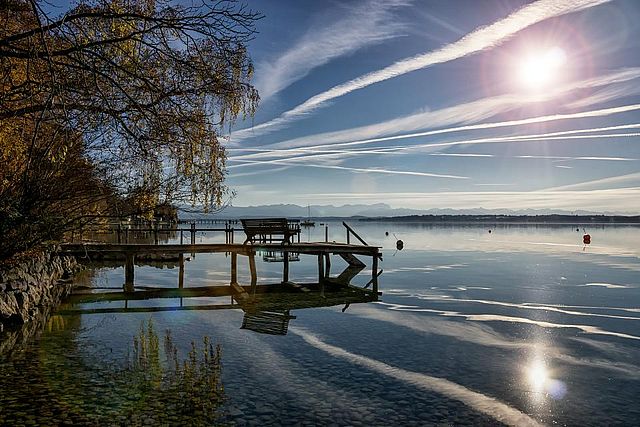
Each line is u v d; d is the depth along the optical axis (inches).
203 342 447.8
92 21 321.7
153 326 519.2
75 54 304.5
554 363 388.5
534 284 886.4
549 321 554.9
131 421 262.7
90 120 337.7
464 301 705.6
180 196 442.6
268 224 1017.5
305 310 639.8
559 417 283.0
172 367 365.4
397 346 440.5
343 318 580.1
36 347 416.5
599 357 406.9
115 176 444.1
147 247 836.6
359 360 393.4
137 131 333.1
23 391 304.5
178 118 335.3
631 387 334.3
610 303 678.5
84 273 1065.5
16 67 325.7
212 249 880.3
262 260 1563.7
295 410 285.7
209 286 885.8
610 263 1316.4
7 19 315.9
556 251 1823.3
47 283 686.5
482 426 270.4
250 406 290.0
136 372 350.6
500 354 414.9
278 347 433.1
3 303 492.4
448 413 286.5
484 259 1477.6
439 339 468.1
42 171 413.4
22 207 424.5
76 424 256.4
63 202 466.3
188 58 328.8
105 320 550.0
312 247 924.6
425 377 351.3
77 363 370.0
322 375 353.1
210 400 298.0
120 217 478.3
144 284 904.3
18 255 568.1
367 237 3157.0
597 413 289.9
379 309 644.7
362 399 306.3
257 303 697.6
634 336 480.1
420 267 1234.0
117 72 320.2
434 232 4397.1
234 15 313.9
